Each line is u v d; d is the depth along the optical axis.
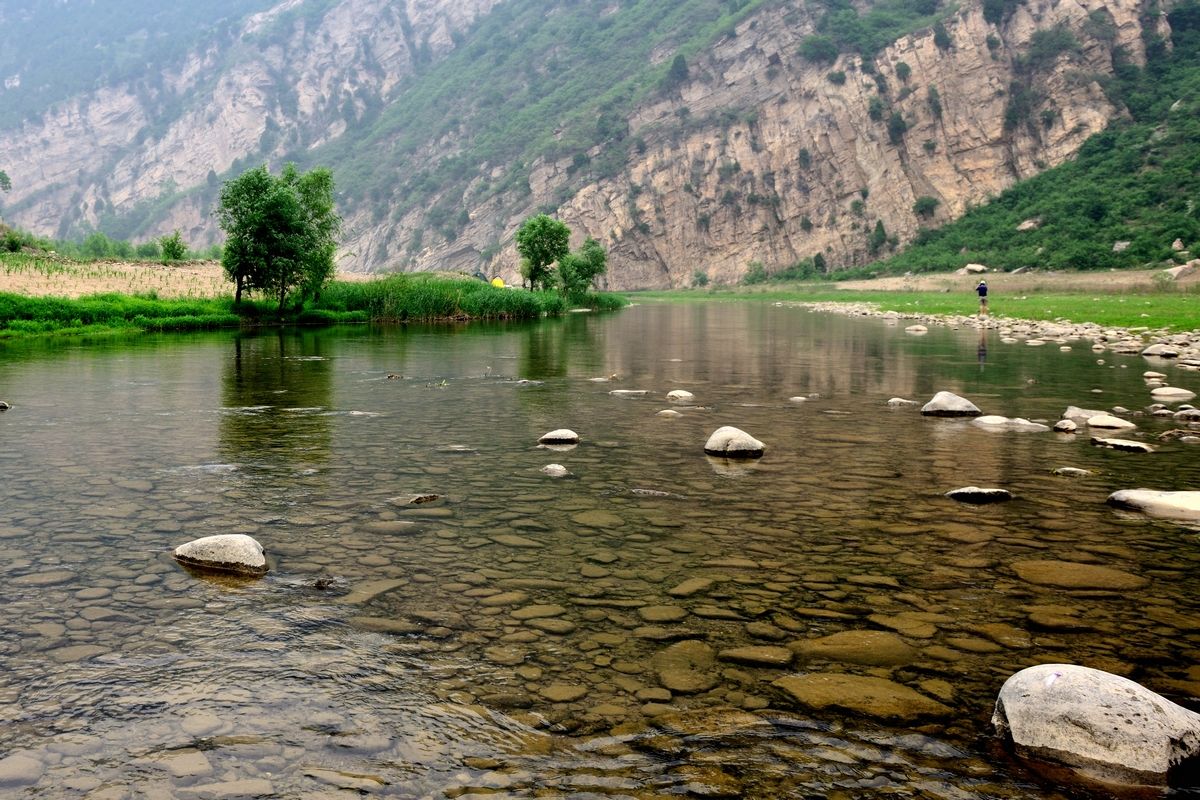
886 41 133.88
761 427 10.27
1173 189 83.38
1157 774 2.86
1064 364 17.98
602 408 11.84
